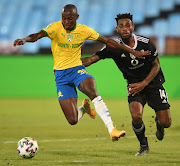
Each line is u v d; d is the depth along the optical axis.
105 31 80.38
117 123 37.00
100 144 23.83
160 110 20.05
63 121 38.59
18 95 63.56
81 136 28.08
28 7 85.81
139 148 21.05
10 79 63.12
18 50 71.38
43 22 82.56
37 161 17.27
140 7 83.38
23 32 80.19
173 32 77.69
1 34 78.75
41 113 45.62
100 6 85.00
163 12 81.94
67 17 17.52
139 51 18.36
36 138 26.94
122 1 85.88
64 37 18.30
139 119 18.48
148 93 19.95
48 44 71.94
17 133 29.70
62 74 18.97
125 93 62.50
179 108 49.88
